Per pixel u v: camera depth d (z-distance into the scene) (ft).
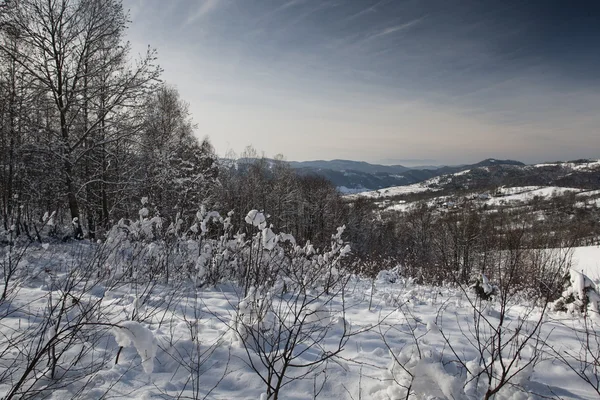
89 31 43.39
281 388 8.79
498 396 8.20
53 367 8.23
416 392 7.54
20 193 40.16
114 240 20.11
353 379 9.24
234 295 18.60
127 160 49.83
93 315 10.44
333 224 112.16
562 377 10.09
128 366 9.25
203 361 9.61
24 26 38.88
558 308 17.93
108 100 45.55
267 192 113.70
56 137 42.47
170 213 45.44
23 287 15.25
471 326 14.65
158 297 15.81
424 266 42.37
